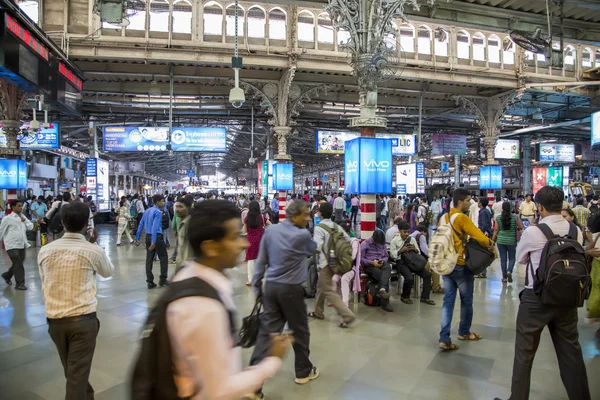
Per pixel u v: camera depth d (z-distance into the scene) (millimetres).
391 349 4344
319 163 42719
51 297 2660
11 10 6141
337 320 5367
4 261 9797
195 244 1290
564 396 3318
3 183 12367
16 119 12867
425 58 14312
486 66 15055
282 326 3441
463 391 3402
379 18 6535
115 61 13008
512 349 4340
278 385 3516
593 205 11211
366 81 6492
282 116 14812
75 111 9305
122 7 8547
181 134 16797
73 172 31703
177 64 13039
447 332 4297
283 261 3336
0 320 5293
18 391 3412
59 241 2758
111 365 3930
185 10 12391
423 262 6180
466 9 10109
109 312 5707
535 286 2830
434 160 39406
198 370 1045
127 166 29359
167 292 1156
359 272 5984
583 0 9016
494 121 17500
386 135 19906
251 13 12844
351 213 20672
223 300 1177
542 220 3029
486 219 8664
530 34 8922
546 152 25734
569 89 16031
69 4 11477
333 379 3633
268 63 12891
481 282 7664
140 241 14125
